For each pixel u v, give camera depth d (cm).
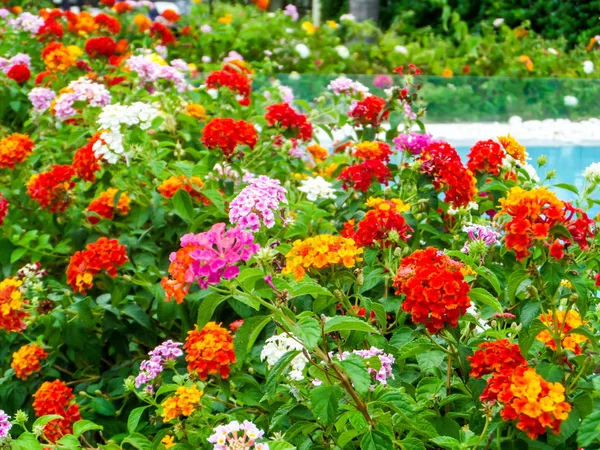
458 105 812
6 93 602
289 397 260
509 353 224
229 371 267
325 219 409
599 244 293
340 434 241
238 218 256
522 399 196
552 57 1092
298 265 244
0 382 339
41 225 441
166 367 316
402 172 390
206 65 763
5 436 249
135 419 266
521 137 762
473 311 272
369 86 765
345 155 504
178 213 356
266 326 318
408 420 226
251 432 203
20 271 346
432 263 239
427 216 382
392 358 251
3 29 863
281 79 755
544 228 227
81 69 648
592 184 358
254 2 1242
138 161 386
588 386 221
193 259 214
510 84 811
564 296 243
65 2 1320
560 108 814
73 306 331
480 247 293
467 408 252
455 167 349
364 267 305
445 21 1226
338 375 221
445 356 260
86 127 486
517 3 1394
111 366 359
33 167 503
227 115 531
